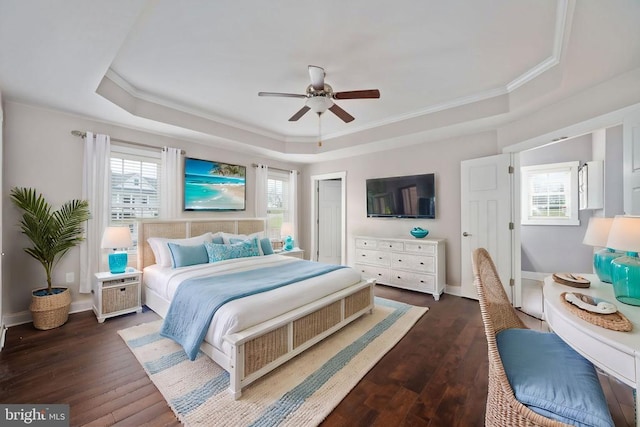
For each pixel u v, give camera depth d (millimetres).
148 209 3848
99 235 3322
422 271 4086
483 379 2025
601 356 1066
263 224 5086
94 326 2852
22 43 1910
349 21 2010
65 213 3037
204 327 2031
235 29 2082
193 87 3078
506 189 3572
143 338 2580
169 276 2947
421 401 1792
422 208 4445
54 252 2916
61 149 3133
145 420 1594
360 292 3070
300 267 3338
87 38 1889
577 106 2695
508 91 3117
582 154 4555
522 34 2172
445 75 2834
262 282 2594
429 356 2348
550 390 1145
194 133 3875
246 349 1844
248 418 1616
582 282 1753
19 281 2910
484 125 3592
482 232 3773
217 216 4625
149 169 3854
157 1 1776
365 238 4738
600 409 1042
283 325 2090
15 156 2869
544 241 4875
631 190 2273
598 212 4270
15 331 2715
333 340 2609
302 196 6188
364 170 5203
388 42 2264
